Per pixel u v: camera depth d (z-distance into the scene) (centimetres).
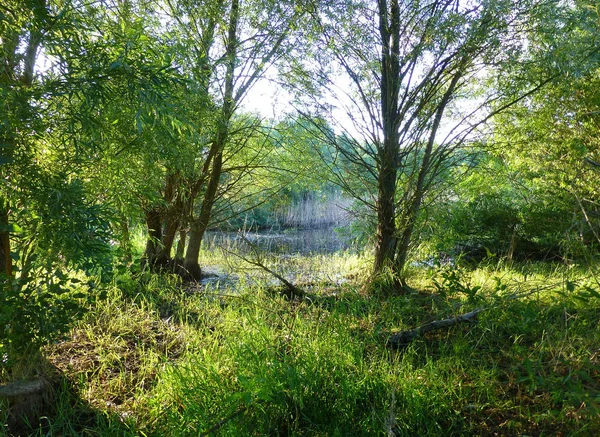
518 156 724
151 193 502
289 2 635
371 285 650
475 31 556
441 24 566
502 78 620
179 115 378
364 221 805
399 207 671
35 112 343
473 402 355
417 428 327
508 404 347
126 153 435
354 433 321
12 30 348
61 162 392
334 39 629
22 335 341
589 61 532
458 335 460
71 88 345
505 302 475
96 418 341
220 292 688
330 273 841
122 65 341
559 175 714
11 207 358
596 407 287
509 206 980
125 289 600
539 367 362
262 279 752
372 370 381
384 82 650
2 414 325
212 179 771
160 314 566
